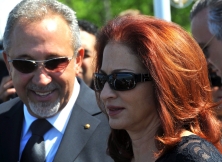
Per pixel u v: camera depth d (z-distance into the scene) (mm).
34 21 2910
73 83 3025
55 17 2949
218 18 2949
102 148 2939
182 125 2193
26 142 3043
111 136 2623
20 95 2990
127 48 2205
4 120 3205
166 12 4281
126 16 2363
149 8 18844
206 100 2273
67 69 2957
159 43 2156
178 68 2154
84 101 3137
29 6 2959
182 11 17781
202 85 2270
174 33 2221
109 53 2252
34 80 2893
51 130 3012
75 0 19469
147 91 2209
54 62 2898
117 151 2600
